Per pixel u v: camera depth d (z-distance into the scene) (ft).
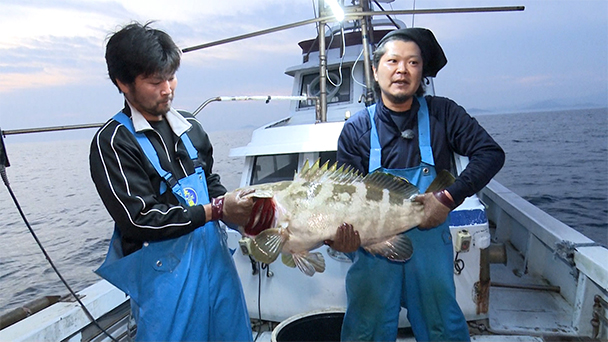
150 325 5.87
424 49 7.02
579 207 44.50
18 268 24.03
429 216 6.54
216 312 6.34
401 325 9.48
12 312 8.43
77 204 36.04
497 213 16.69
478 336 9.45
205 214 5.94
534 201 47.93
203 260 6.16
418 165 7.14
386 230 6.67
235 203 5.87
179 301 5.92
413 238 6.97
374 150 7.23
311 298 9.53
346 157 7.55
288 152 10.25
